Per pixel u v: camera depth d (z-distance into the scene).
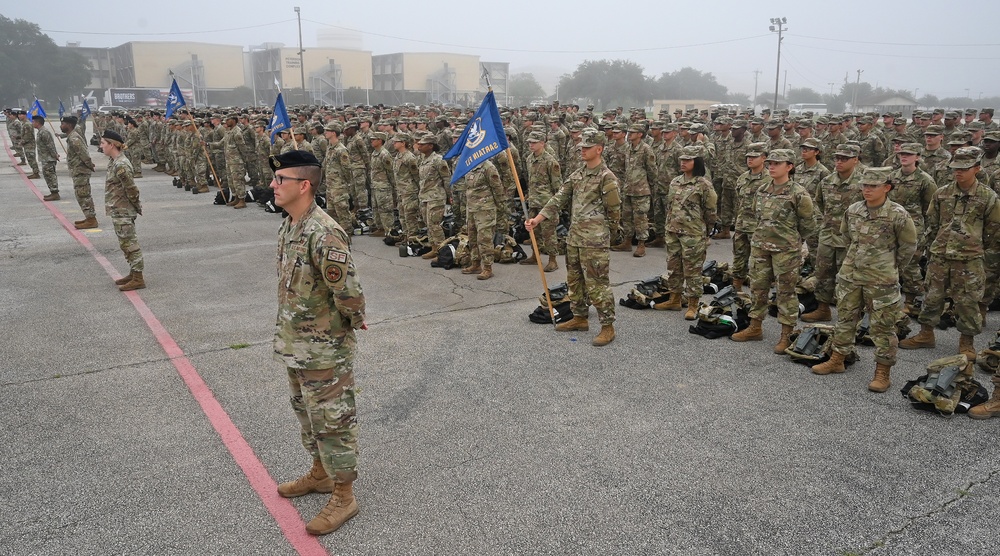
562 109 22.31
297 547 3.62
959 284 6.34
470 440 4.79
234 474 4.35
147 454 4.59
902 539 3.68
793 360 6.32
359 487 4.21
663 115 16.14
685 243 7.54
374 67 88.31
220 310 7.91
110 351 6.53
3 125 49.25
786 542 3.65
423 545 3.63
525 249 11.78
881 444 4.74
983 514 3.90
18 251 11.03
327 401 3.70
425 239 11.34
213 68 88.19
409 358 6.40
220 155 17.89
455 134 14.08
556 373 6.04
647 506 3.98
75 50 92.19
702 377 5.96
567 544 3.63
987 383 5.84
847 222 5.86
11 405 5.32
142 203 16.45
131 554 3.55
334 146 12.09
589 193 6.67
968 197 6.22
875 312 5.55
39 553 3.55
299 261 3.59
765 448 4.67
